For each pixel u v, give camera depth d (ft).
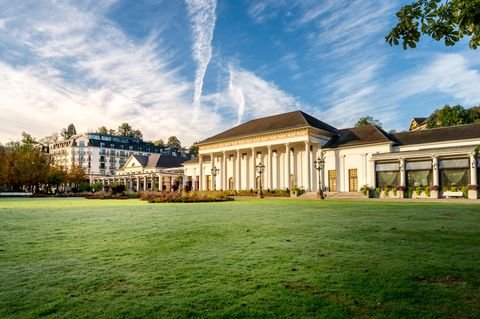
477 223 33.55
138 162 294.87
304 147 151.94
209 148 183.32
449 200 88.58
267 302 12.64
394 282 14.65
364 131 141.59
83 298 13.19
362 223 34.35
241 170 176.55
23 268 17.52
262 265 17.74
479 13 12.88
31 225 34.73
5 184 202.69
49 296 13.41
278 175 161.07
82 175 256.52
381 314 11.49
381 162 118.83
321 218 39.65
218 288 14.20
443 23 14.24
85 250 21.84
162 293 13.69
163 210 54.29
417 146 116.57
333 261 18.35
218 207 61.21
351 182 133.18
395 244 22.89
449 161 102.37
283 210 52.42
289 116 160.86
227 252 20.93
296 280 15.14
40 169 208.85
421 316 11.33
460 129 115.24
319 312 11.72
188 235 27.43
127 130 497.87
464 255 19.48
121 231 29.89
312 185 146.20
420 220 36.58
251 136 159.63
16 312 11.91
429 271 16.24
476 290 13.65
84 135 359.25
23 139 275.18
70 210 56.08
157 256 20.04
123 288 14.32
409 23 14.73
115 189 134.10
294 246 22.52
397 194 110.01
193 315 11.59
